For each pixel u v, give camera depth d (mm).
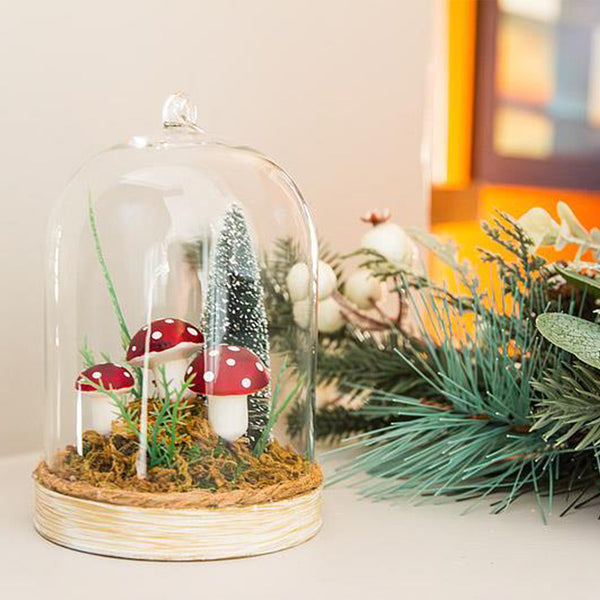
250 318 718
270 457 715
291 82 1055
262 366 702
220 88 1002
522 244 796
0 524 727
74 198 746
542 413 742
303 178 1071
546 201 1703
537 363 783
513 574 672
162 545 672
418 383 874
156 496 671
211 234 715
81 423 714
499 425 801
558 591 653
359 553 694
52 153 908
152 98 959
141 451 686
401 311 919
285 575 662
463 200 1576
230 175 741
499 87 1611
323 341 931
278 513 689
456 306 865
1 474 834
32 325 912
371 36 1122
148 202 720
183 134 766
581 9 1718
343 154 1105
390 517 754
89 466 698
